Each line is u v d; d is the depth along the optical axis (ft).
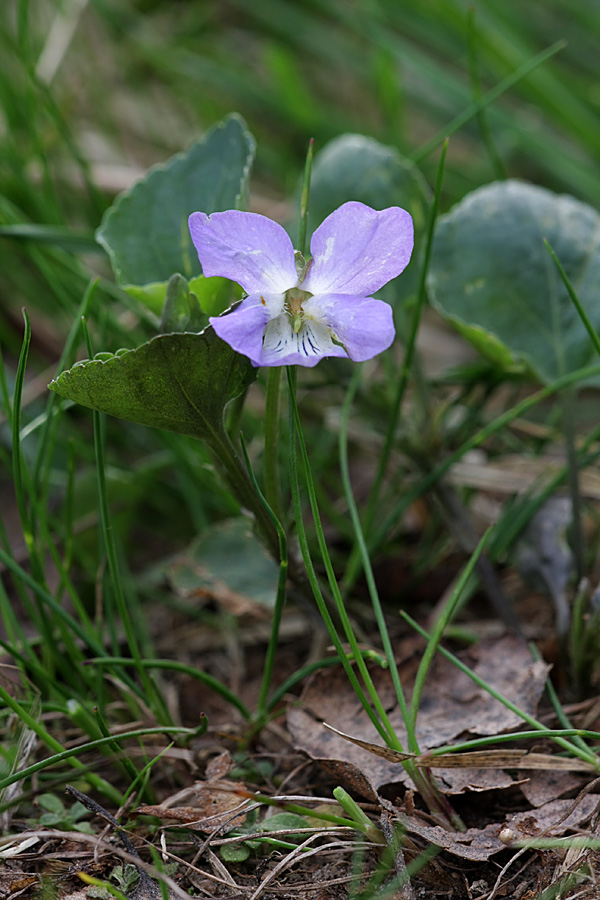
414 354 1.17
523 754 1.02
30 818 1.05
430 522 1.22
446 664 1.10
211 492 1.25
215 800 1.05
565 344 1.17
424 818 1.03
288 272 1.01
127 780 1.08
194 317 1.03
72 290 1.24
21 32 1.28
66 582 1.12
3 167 1.38
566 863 1.01
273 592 1.17
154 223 1.13
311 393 1.31
